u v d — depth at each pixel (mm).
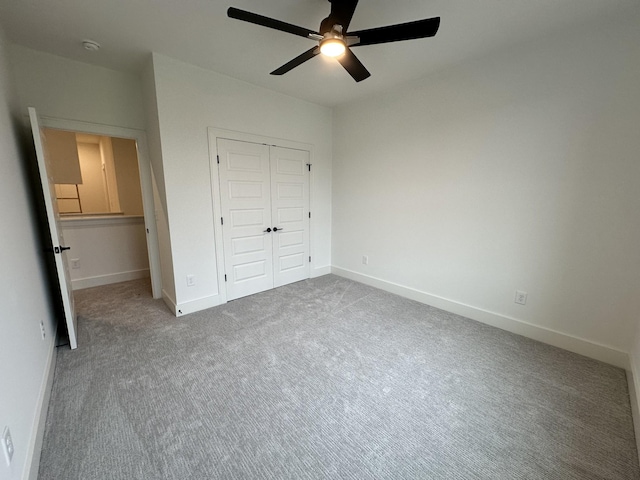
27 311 1651
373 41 1709
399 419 1626
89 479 1270
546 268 2389
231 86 3051
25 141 2445
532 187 2391
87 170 6234
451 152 2869
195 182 2932
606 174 2051
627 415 1644
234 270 3396
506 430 1548
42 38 2273
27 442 1283
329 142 4156
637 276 2000
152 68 2559
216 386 1896
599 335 2186
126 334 2582
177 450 1419
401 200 3398
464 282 2934
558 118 2205
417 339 2508
